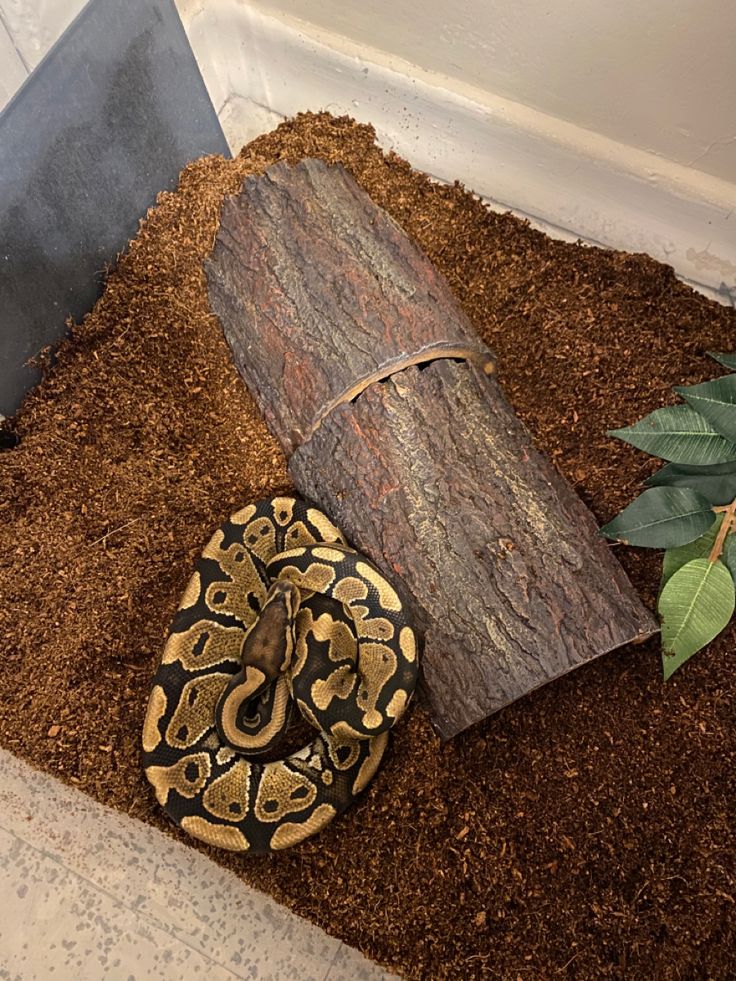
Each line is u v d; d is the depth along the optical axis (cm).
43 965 49
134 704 53
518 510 49
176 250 62
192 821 49
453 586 49
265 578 54
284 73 70
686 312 62
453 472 50
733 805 51
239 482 59
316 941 50
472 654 49
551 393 60
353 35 65
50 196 56
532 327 62
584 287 63
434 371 52
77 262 60
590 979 48
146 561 56
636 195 63
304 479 54
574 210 65
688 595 47
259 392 56
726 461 45
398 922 49
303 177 56
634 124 60
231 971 49
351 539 53
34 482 58
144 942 50
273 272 54
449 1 58
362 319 52
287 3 65
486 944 48
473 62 62
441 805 51
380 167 67
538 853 50
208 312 61
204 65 70
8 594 56
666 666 48
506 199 67
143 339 61
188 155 65
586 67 58
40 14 60
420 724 53
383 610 49
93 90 56
